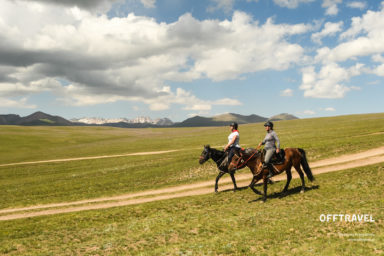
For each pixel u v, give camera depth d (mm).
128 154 45656
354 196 12109
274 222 9781
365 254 6703
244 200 14000
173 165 29141
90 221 13430
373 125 47562
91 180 26422
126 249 8844
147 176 25578
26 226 13586
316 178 16844
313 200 12312
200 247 8148
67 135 93438
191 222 11078
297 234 8492
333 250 7016
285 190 14523
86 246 9586
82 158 44906
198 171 25094
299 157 13828
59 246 10117
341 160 22656
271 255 7184
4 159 50500
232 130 15461
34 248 10164
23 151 61906
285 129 61750
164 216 12555
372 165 18562
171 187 21000
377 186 13367
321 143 30234
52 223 13734
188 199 15727
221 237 8914
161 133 100188
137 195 19547
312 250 7168
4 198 22172
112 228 11625
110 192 21281
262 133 58906
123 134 100312
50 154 53875
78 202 19234
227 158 15266
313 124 69688
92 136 92312
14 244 10797
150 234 10062
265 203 12828
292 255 6992
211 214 11969
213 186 19391
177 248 8336
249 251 7609
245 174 22172
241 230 9414
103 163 37094
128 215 13773
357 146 26859
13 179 31000
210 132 84188
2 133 89062
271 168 13078
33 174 33125
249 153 13844
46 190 23734
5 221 15359
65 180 27719
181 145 52281
